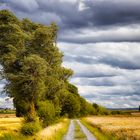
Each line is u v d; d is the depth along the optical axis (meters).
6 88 58.69
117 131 52.53
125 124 79.12
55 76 64.38
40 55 59.88
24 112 60.03
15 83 57.00
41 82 57.00
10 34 59.53
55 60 62.62
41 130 44.41
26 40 60.09
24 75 55.97
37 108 60.41
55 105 70.00
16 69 59.25
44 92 62.12
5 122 79.50
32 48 59.38
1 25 59.78
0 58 59.28
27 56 57.97
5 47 59.59
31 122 45.19
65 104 138.75
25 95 58.28
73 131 58.50
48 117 60.72
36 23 64.62
